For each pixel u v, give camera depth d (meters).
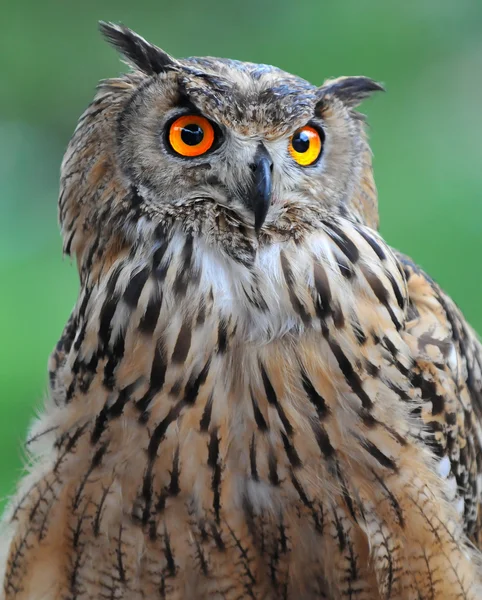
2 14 5.53
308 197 4.27
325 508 4.27
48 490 4.29
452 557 4.29
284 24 5.01
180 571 4.29
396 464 4.26
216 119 4.26
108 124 4.27
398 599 4.29
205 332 4.25
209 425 4.25
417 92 4.84
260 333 4.25
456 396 4.31
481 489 4.36
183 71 4.27
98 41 5.64
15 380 4.63
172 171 4.26
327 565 4.29
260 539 4.29
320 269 4.25
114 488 4.27
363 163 4.32
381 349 4.26
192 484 4.26
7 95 5.66
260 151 4.26
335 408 4.25
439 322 4.31
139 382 4.25
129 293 4.25
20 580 4.32
